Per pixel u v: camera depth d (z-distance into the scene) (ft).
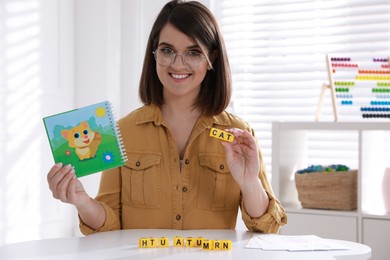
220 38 5.54
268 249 4.51
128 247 4.61
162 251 4.48
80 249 4.56
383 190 8.68
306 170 9.20
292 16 10.71
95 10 11.27
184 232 5.24
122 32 11.44
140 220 5.56
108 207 5.46
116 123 5.34
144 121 5.66
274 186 9.11
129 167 5.61
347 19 10.37
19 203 10.20
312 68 10.61
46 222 10.74
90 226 5.36
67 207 11.23
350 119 10.41
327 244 4.70
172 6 5.51
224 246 4.52
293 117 10.86
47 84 10.82
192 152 5.57
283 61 10.82
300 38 10.72
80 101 11.44
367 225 8.48
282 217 5.43
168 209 5.52
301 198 9.05
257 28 10.95
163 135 5.61
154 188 5.54
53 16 10.93
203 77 5.45
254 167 5.05
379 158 9.72
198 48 5.33
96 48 11.28
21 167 10.25
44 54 10.75
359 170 8.56
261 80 10.96
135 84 11.39
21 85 10.28
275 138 9.09
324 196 8.86
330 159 10.68
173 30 5.30
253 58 11.07
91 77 11.33
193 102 5.65
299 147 10.00
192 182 5.52
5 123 9.96
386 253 8.38
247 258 4.22
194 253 4.39
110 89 11.28
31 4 10.46
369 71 9.11
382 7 10.11
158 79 5.74
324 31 10.52
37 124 10.59
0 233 9.84
